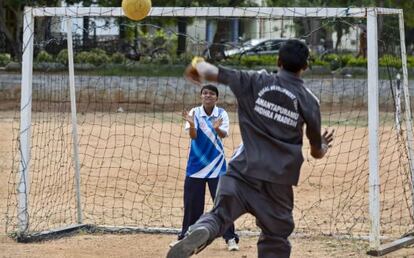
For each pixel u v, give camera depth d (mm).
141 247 16672
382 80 42750
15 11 55562
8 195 22438
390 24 26297
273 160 11148
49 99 38938
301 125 11367
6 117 43906
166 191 23875
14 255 15625
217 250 16344
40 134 31250
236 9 16531
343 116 44031
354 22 25344
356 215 20375
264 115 11203
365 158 28969
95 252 16078
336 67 52219
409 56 59219
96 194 23016
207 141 15781
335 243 17031
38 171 24656
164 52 56969
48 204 21297
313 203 21953
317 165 27891
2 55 53281
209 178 15734
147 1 14031
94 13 17000
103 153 30094
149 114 45312
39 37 23141
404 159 26531
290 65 11336
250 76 11266
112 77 48438
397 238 17406
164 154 30578
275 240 11578
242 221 19797
